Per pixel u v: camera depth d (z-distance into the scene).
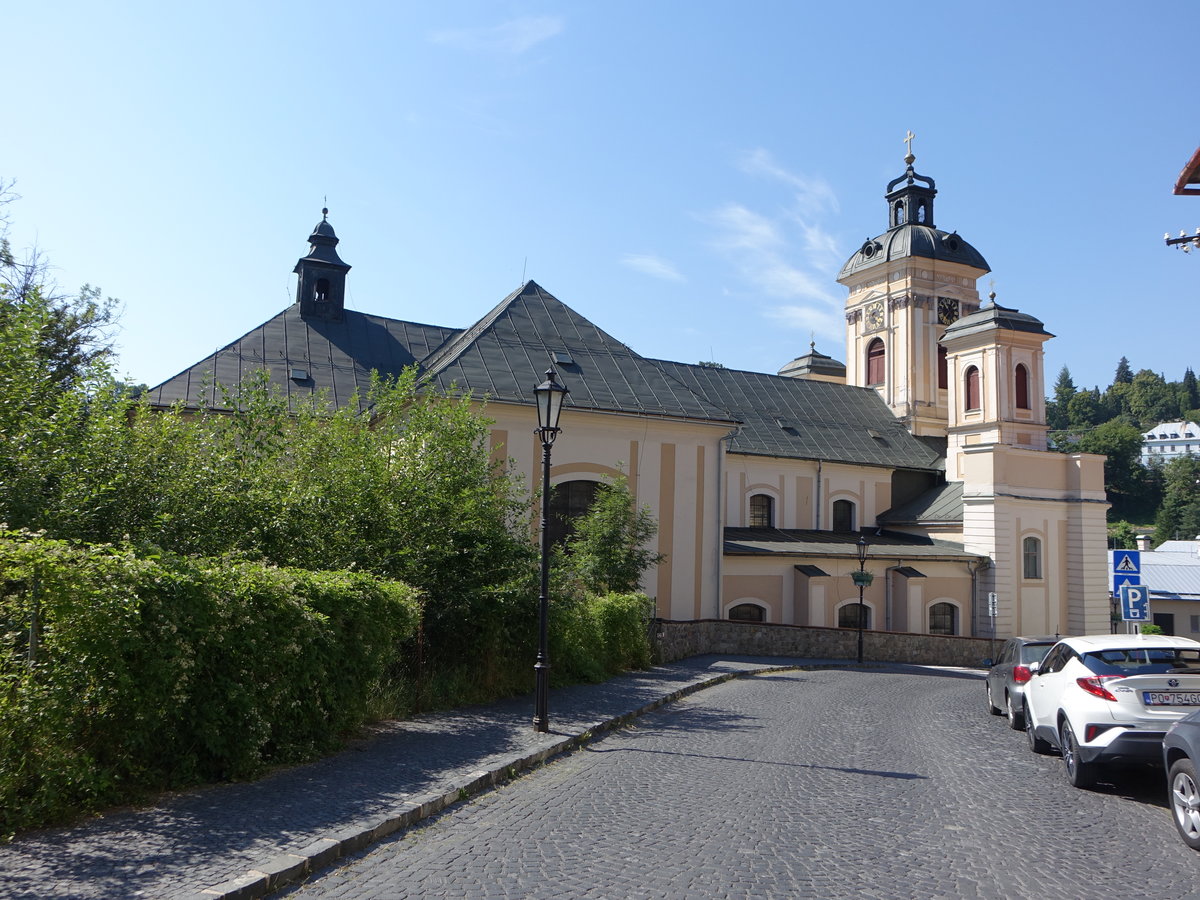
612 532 23.50
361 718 11.44
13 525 9.98
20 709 7.20
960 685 23.23
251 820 7.50
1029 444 43.16
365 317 35.44
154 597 8.16
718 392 43.06
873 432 44.78
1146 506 111.31
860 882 6.60
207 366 30.02
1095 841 7.88
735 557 33.44
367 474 15.07
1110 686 9.81
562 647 17.55
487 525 16.38
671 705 16.59
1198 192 14.82
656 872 6.74
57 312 19.36
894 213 50.75
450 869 6.74
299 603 9.79
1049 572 39.81
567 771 10.55
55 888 5.82
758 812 8.67
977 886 6.57
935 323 47.28
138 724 8.12
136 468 11.85
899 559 36.84
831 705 17.34
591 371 28.23
